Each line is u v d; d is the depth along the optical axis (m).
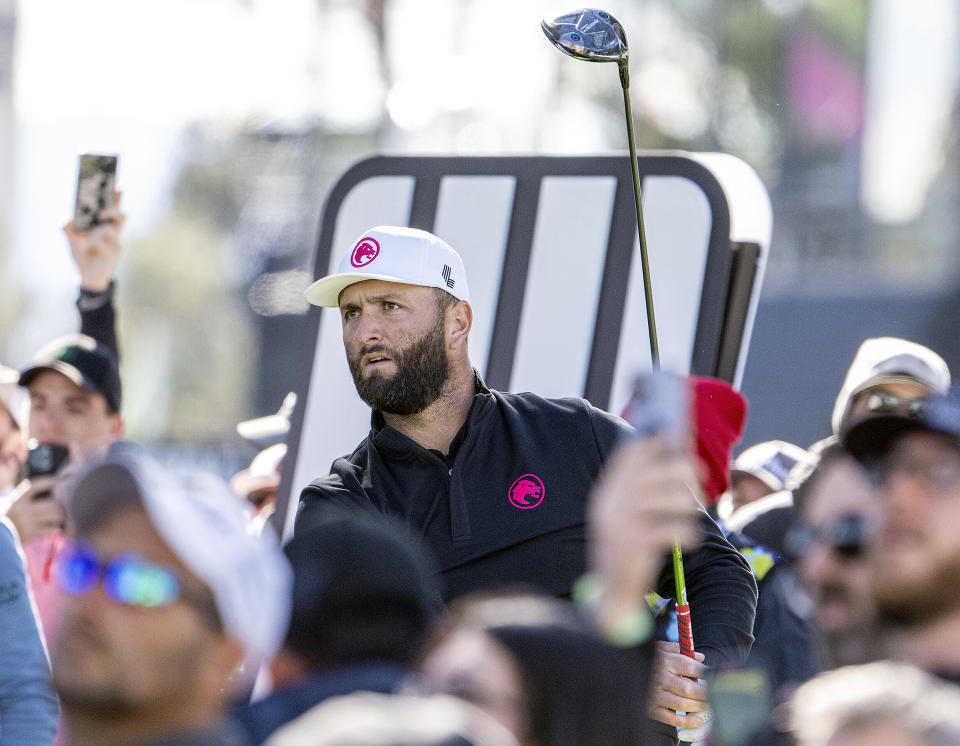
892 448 6.72
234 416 69.62
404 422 11.77
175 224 79.62
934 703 5.32
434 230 16.72
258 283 61.78
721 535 11.38
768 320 44.72
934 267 56.00
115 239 17.56
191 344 76.94
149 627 6.28
